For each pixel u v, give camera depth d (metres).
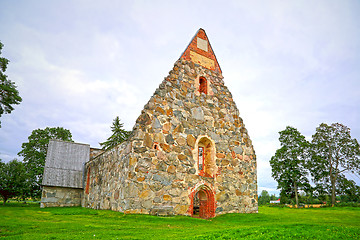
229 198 16.44
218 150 16.92
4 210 15.62
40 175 35.09
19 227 9.08
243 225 12.05
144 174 13.38
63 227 9.32
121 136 39.97
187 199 14.52
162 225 10.66
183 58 17.33
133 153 13.32
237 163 17.59
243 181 17.47
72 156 25.52
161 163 14.11
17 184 29.16
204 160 16.81
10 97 22.05
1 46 21.52
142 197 13.01
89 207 19.94
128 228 9.54
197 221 12.38
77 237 7.63
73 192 23.14
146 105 14.68
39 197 33.91
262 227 9.70
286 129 41.69
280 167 40.28
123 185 13.32
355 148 39.06
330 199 41.72
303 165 39.69
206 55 18.72
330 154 40.66
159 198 13.52
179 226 10.66
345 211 22.72
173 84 16.16
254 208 17.45
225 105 18.38
